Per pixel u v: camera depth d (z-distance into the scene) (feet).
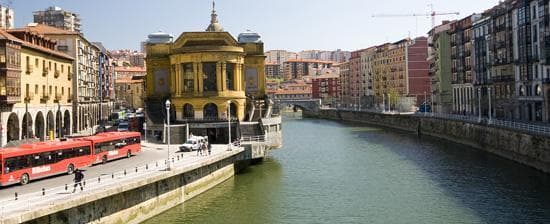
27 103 228.43
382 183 189.78
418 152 275.80
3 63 201.98
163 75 295.48
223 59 267.59
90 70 380.37
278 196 168.55
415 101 613.93
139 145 199.41
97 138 172.96
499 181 183.83
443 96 465.88
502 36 339.77
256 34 298.56
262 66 295.28
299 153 279.49
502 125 251.19
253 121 266.16
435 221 138.00
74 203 108.99
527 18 294.25
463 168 215.72
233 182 188.96
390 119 488.85
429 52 535.19
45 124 252.01
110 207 122.21
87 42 361.30
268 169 220.84
